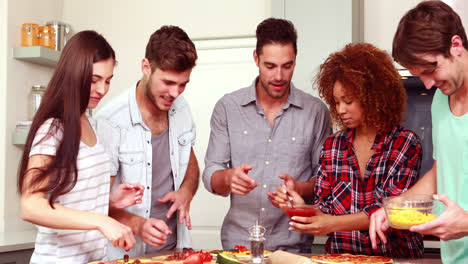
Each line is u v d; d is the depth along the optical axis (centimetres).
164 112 217
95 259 162
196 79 361
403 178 180
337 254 171
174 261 161
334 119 200
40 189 142
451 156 148
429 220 135
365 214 173
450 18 133
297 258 153
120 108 209
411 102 298
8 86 313
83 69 151
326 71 193
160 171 214
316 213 178
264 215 216
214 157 225
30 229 325
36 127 148
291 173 219
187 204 209
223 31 354
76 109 149
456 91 144
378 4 329
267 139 221
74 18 372
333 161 193
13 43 319
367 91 180
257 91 226
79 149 154
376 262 151
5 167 309
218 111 229
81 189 154
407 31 135
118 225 142
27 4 333
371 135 189
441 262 163
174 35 193
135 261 154
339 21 304
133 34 364
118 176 207
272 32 202
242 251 175
